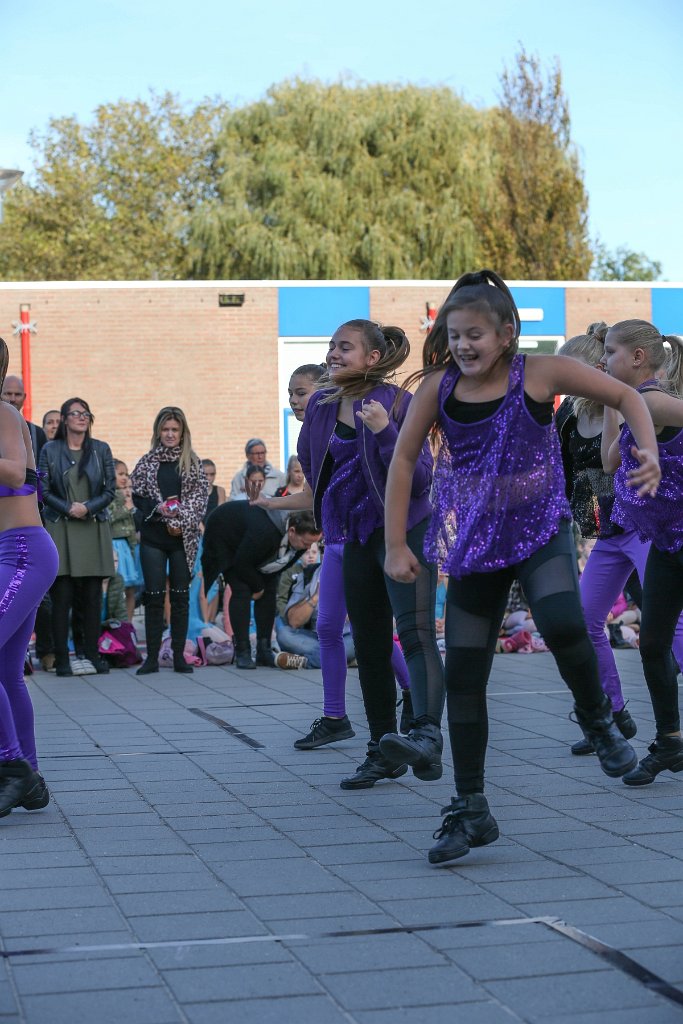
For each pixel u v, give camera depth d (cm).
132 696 848
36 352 2103
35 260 4406
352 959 313
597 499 564
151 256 4412
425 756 447
